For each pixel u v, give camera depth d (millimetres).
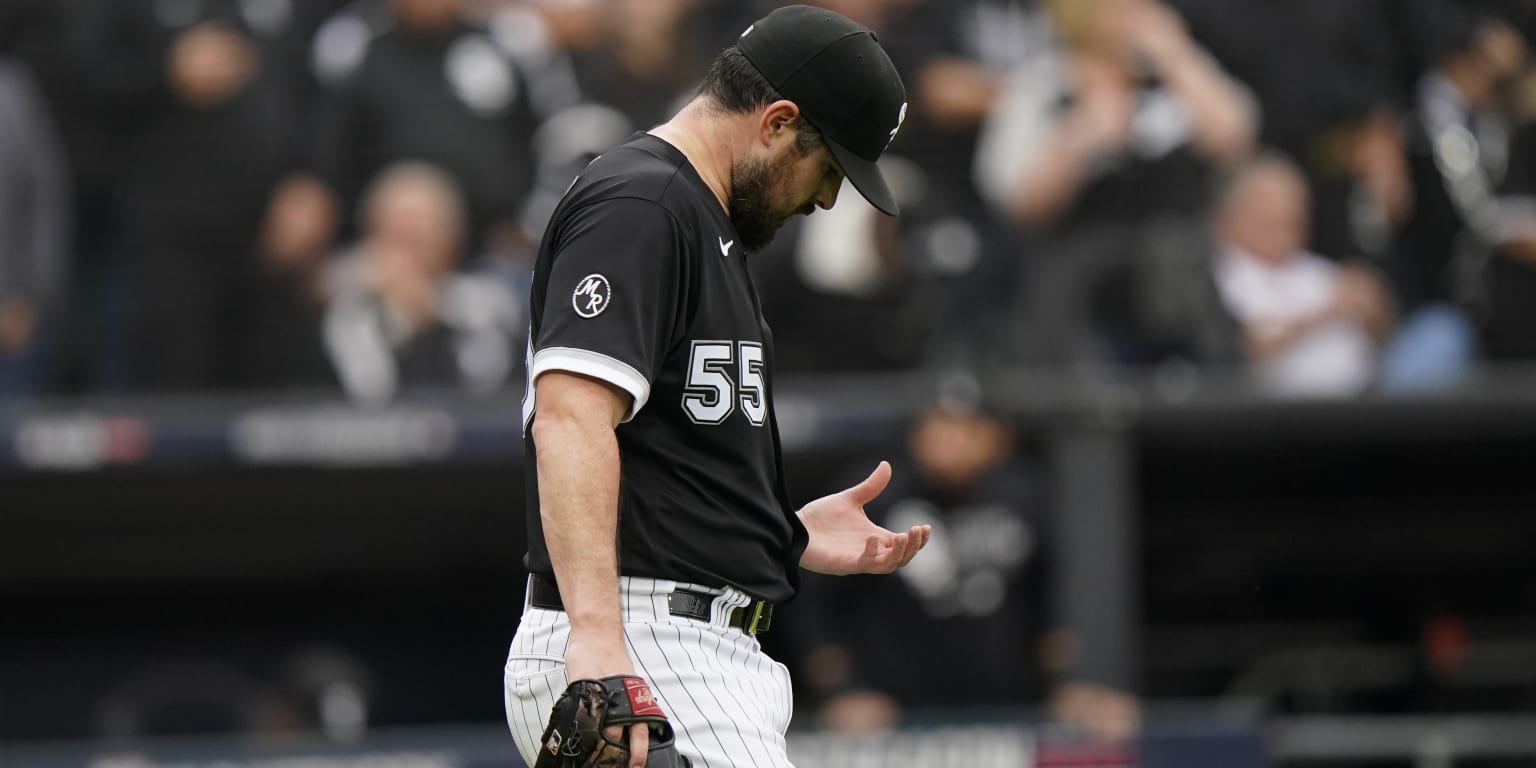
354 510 28500
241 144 29969
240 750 25875
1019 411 27250
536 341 11320
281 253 29453
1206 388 27234
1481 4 31844
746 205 11898
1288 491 29812
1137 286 29047
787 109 11680
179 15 30625
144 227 29719
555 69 30547
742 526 11648
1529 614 30781
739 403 11539
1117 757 25453
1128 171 29625
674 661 11312
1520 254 30547
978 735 25578
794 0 31094
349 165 29797
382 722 30250
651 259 11008
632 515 11367
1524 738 26797
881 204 11828
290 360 28906
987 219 29828
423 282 28984
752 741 11430
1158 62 30391
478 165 29672
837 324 28906
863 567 12797
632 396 10797
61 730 29516
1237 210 29562
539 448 10672
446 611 30672
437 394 27547
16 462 26844
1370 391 27188
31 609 29609
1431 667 30438
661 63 30703
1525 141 31453
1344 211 30125
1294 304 29297
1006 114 30359
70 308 29406
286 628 30234
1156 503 30156
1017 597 26750
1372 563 30844
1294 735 27016
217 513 28156
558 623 11477
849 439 27031
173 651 29938
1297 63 30750
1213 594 31078
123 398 28328
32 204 29609
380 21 30641
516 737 11961
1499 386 27125
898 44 30688
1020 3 31125
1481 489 29766
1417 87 31312
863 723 26125
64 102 30172
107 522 28047
